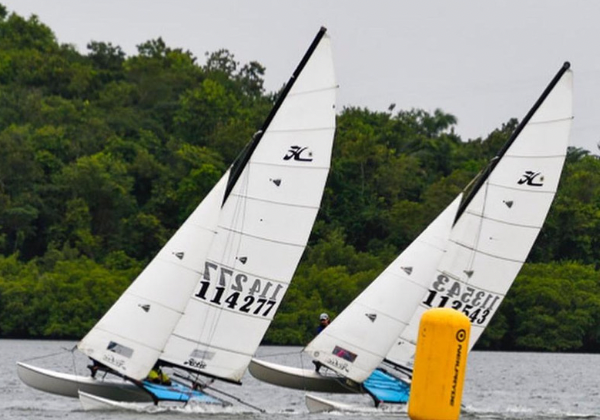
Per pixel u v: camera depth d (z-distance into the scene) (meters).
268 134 120.19
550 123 129.25
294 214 119.56
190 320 121.12
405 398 130.25
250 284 120.62
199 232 118.25
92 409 118.44
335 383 128.88
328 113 118.88
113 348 117.38
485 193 131.12
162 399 119.69
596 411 161.25
